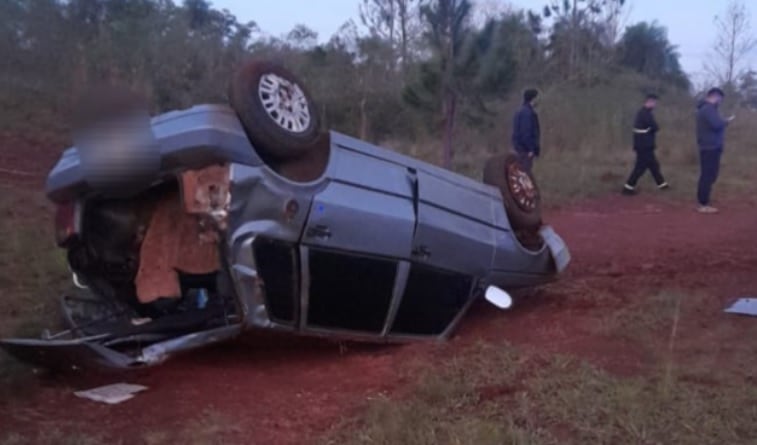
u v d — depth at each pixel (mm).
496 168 8086
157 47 22312
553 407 5281
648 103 16141
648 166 16203
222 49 23828
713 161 14484
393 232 6727
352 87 24219
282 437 5109
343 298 6590
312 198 6246
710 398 5379
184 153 5801
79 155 6121
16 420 5336
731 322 7316
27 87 20891
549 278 8406
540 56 31625
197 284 6512
